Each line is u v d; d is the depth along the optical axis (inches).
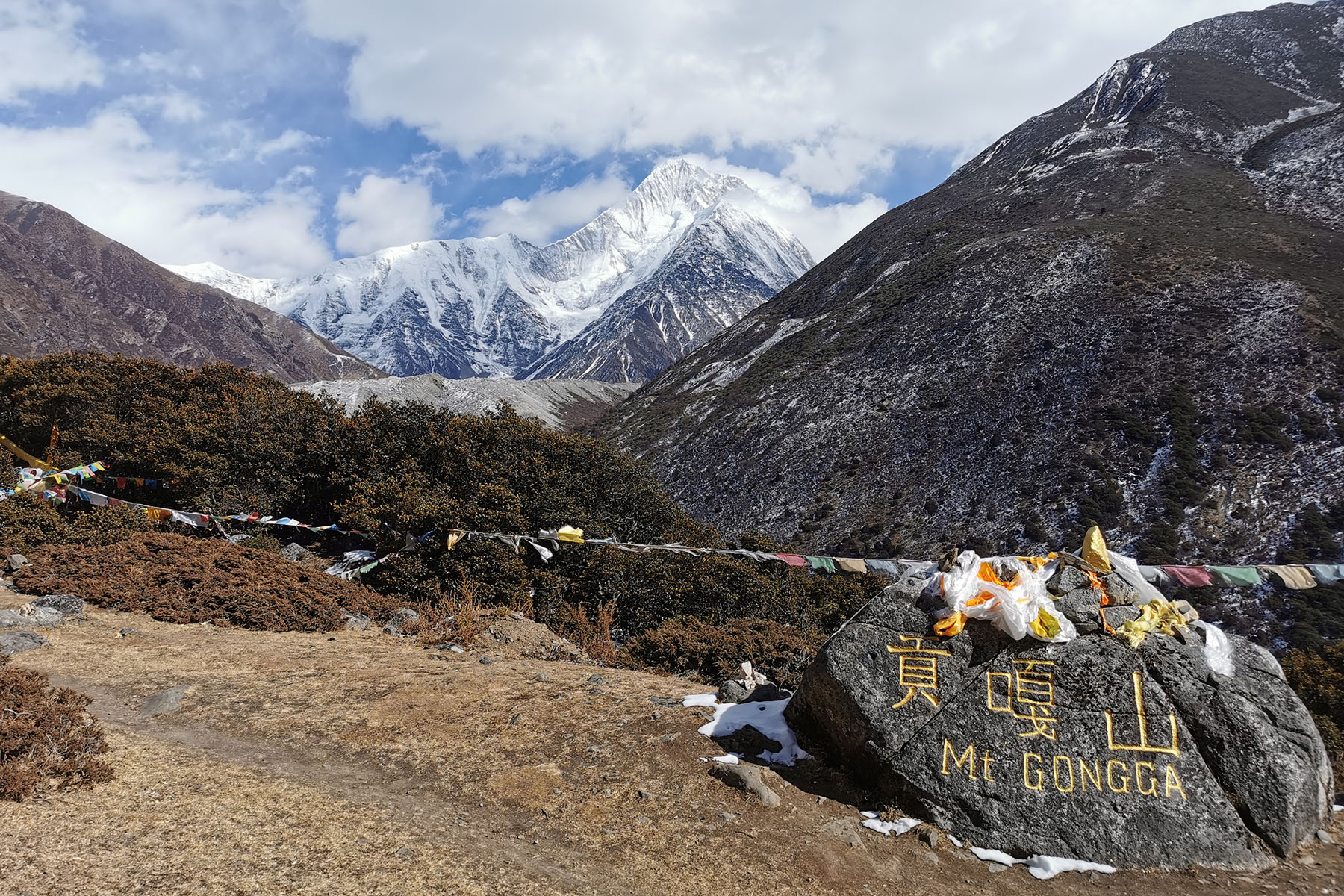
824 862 273.7
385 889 248.1
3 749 294.2
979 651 305.6
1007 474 2812.5
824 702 321.1
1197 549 2146.9
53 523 689.0
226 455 917.8
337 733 364.5
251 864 254.7
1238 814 281.1
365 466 894.4
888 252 5871.1
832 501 3203.7
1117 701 293.1
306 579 638.5
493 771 330.6
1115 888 266.1
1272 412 2546.8
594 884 261.1
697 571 832.3
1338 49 7273.6
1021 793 287.9
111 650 468.8
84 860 245.1
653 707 389.1
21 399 943.7
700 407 4874.5
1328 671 441.4
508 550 754.8
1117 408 2839.6
